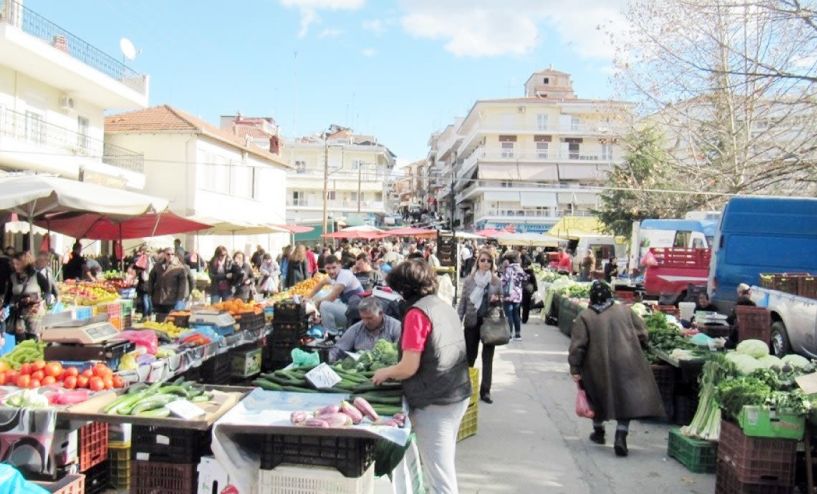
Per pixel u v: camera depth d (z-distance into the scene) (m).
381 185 71.06
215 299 17.92
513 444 7.14
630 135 28.64
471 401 7.36
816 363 6.85
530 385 10.20
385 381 4.54
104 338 5.74
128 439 5.58
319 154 71.75
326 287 11.61
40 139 22.42
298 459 4.09
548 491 5.77
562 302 16.41
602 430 7.20
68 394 4.75
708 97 17.83
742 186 16.56
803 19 13.33
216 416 4.31
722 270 14.70
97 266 17.69
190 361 6.59
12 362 5.53
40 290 10.09
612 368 6.80
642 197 28.02
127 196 10.99
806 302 10.59
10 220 14.87
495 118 66.25
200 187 31.72
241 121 61.59
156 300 13.23
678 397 8.17
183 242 33.88
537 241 43.81
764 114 16.31
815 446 5.48
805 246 14.41
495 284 8.73
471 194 68.38
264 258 21.75
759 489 5.16
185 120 31.64
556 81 79.12
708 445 6.31
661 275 18.33
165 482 4.45
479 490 5.76
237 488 4.00
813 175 15.19
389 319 6.71
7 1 19.56
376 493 4.61
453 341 4.39
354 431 3.92
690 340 9.01
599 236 37.94
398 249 32.69
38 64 20.94
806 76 12.89
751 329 10.52
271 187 41.75
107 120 32.16
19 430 4.38
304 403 4.48
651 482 6.04
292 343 8.49
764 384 5.51
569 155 65.50
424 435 4.36
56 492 4.08
